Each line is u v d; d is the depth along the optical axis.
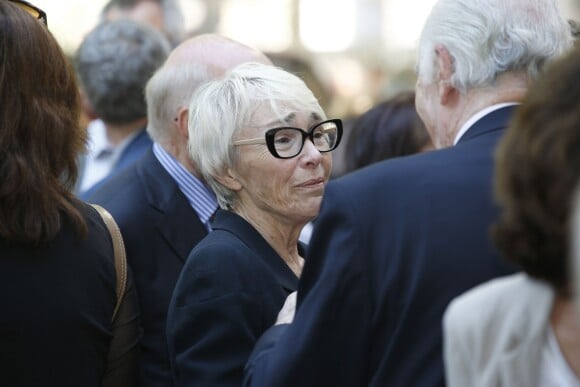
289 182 5.65
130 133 9.73
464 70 4.67
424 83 4.93
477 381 3.51
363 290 4.32
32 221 4.77
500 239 3.54
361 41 22.42
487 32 4.63
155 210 6.57
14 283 4.77
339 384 4.41
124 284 5.32
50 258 4.89
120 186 6.78
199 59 6.93
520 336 3.42
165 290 6.42
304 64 16.78
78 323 4.92
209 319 5.30
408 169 4.44
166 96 6.83
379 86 18.98
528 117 3.45
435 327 4.21
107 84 9.48
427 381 4.20
